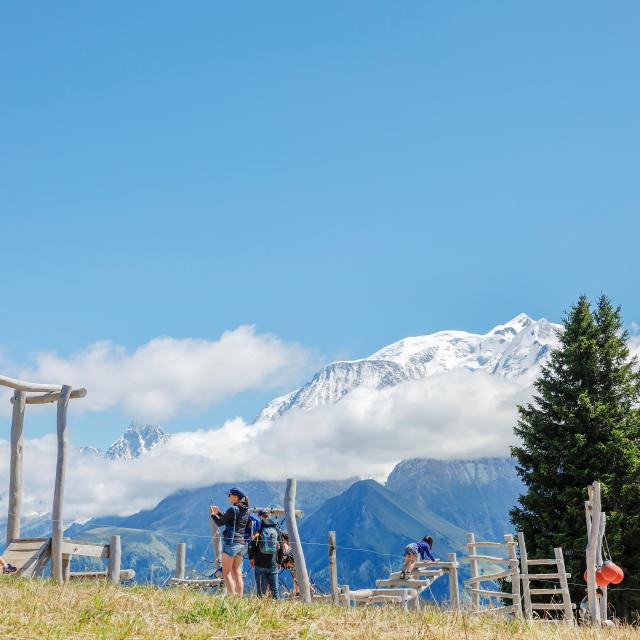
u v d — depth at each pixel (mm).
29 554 19703
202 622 11305
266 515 19219
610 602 32312
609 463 35062
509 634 12391
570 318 39250
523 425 37281
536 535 34062
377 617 12734
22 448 22281
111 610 11805
